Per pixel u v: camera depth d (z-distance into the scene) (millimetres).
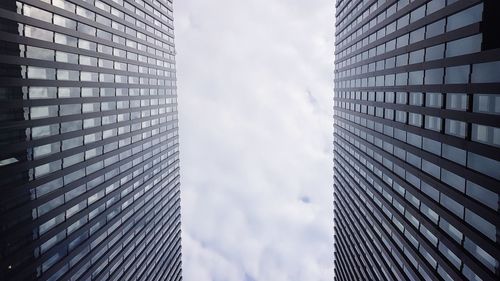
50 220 40406
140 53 68000
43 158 39219
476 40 27500
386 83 46875
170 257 86125
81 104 47031
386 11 46656
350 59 66625
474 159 28062
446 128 32125
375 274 54688
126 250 59375
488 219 26188
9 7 34688
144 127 69688
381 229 50156
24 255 36156
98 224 50688
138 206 65375
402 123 41594
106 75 54312
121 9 58875
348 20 67188
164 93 82812
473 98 27969
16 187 35094
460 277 30031
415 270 39594
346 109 70438
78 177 46094
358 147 62312
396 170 44188
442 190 32531
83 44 47750
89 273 47812
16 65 35688
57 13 41656
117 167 56969
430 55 34688
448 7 30844
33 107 37969
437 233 33625
